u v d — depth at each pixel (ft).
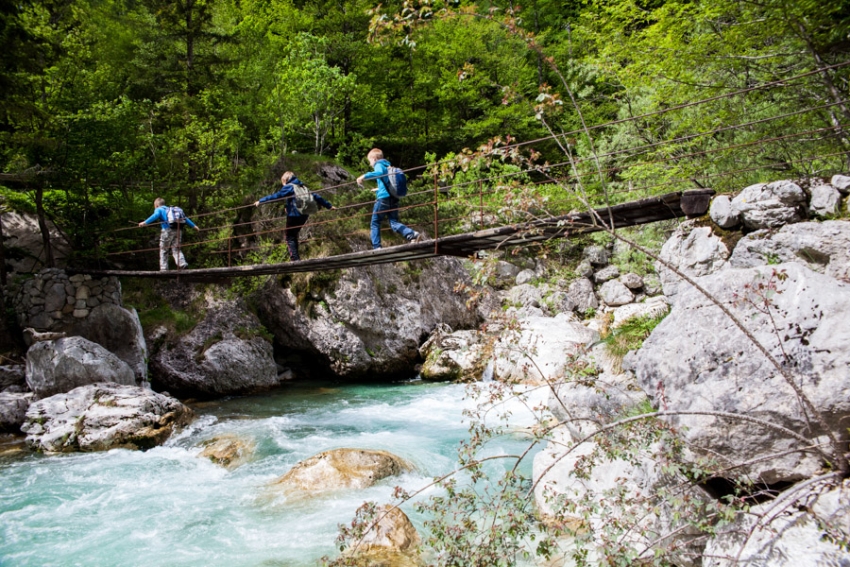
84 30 56.24
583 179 48.34
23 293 42.14
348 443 30.78
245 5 79.15
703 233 19.16
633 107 44.68
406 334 52.54
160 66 58.39
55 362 36.60
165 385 46.16
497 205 15.26
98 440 31.09
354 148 74.69
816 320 13.43
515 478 13.66
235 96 66.90
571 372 15.30
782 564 11.10
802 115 28.27
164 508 22.99
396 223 26.94
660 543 13.42
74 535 20.74
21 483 26.00
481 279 14.88
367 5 75.20
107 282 44.01
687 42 31.09
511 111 75.00
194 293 50.90
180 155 55.88
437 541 13.24
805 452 12.72
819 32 25.08
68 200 48.24
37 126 45.06
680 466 12.48
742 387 13.82
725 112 30.99
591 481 17.97
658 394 15.24
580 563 12.16
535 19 87.10
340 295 50.39
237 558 18.75
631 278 60.80
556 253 65.92
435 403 41.27
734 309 14.94
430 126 83.87
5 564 18.74
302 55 63.87
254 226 55.77
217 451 29.68
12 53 40.52
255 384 47.57
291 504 22.79
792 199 17.35
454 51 78.38
